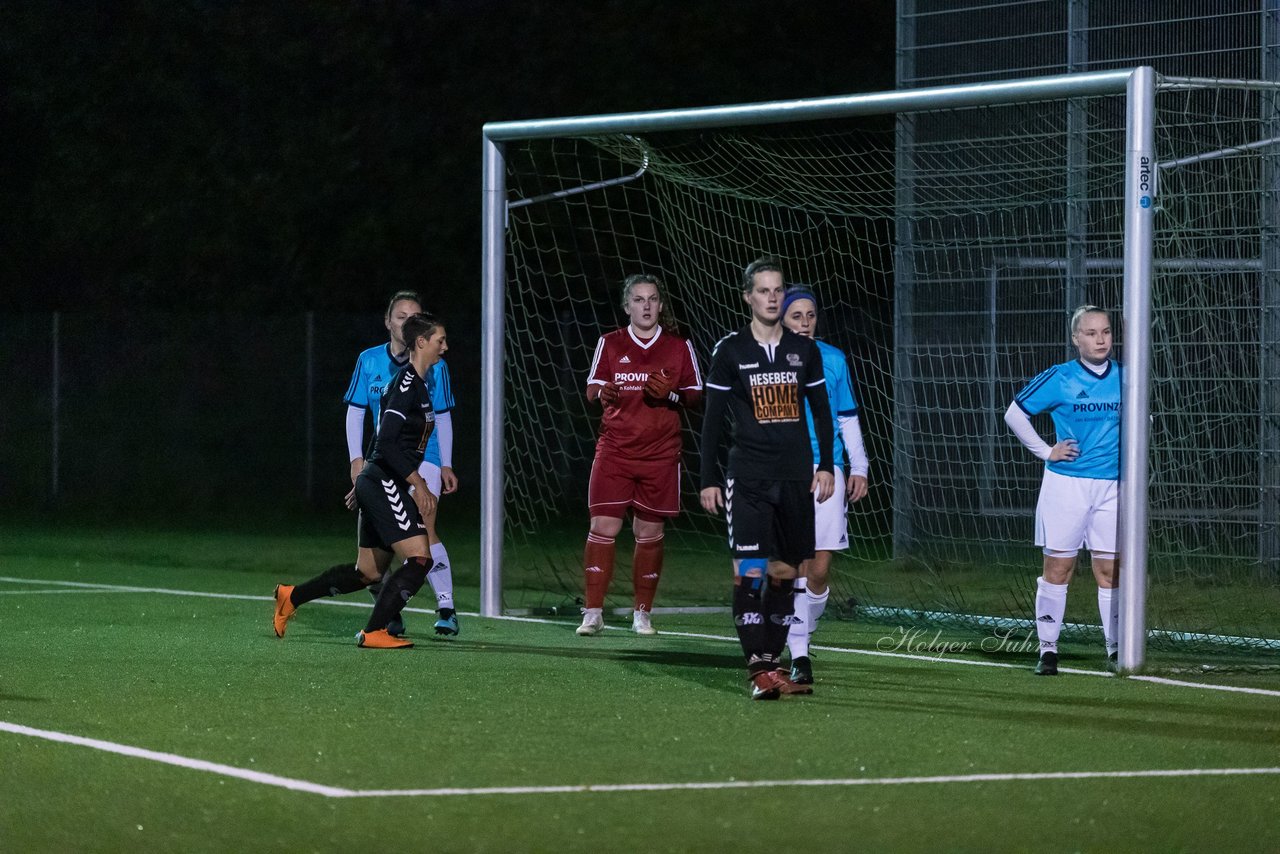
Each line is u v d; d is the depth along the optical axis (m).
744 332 26.97
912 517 48.94
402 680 28.50
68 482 76.56
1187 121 45.25
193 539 62.78
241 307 92.69
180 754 21.80
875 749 22.41
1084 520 30.20
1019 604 40.78
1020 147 48.59
